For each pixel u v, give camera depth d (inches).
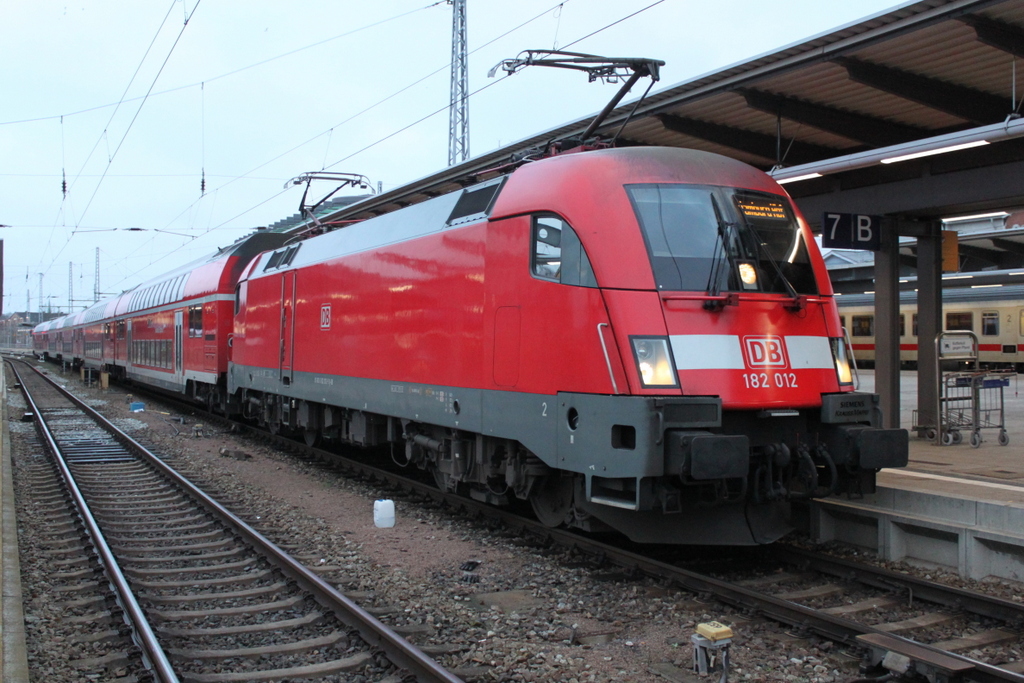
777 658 203.9
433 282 357.7
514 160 352.5
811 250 286.8
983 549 259.1
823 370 271.9
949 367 1155.3
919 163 424.2
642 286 256.4
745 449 241.3
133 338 1095.6
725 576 272.8
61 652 208.5
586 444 260.1
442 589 264.2
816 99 390.6
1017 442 466.9
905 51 329.4
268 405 621.3
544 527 321.1
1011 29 306.3
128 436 639.1
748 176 291.9
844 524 307.6
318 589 249.1
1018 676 173.2
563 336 271.4
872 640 197.0
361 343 432.8
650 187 273.7
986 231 815.1
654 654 207.5
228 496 419.2
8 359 2696.9
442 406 348.5
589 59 335.0
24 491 429.7
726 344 257.3
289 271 547.2
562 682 190.4
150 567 291.7
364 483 452.8
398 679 191.0
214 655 204.4
